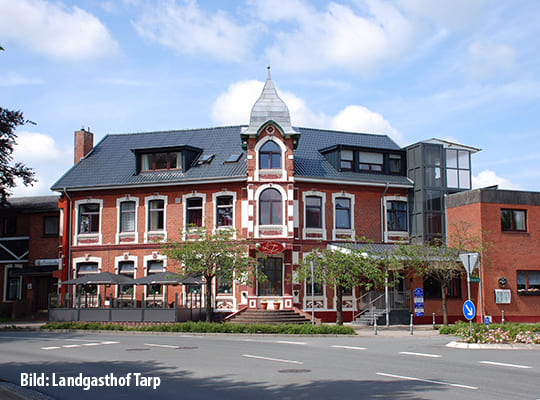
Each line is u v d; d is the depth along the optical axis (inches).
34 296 1534.2
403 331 1098.7
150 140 1546.5
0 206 1214.3
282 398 397.1
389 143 1555.1
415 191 1413.6
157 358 638.5
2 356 680.4
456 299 1328.7
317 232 1343.5
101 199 1422.2
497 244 1273.4
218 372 525.3
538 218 1314.0
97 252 1406.3
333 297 1323.8
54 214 1553.9
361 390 423.5
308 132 1515.7
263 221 1290.6
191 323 1071.6
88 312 1208.2
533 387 433.7
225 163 1380.4
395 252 1187.9
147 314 1160.2
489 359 617.6
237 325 1037.2
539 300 1288.1
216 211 1344.7
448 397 394.0
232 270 1157.1
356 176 1398.9
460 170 1432.1
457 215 1346.0
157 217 1389.0
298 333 1006.4
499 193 1291.8
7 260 1569.9
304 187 1350.9
